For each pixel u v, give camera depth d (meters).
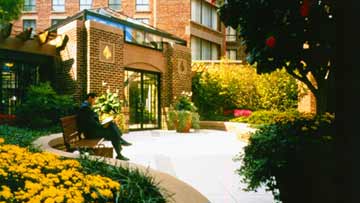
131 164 4.21
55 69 13.31
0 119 10.76
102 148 6.56
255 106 20.72
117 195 2.70
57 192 2.42
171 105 17.42
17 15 17.97
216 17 28.47
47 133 9.70
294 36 3.86
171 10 24.89
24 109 11.05
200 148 10.38
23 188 2.80
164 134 14.86
